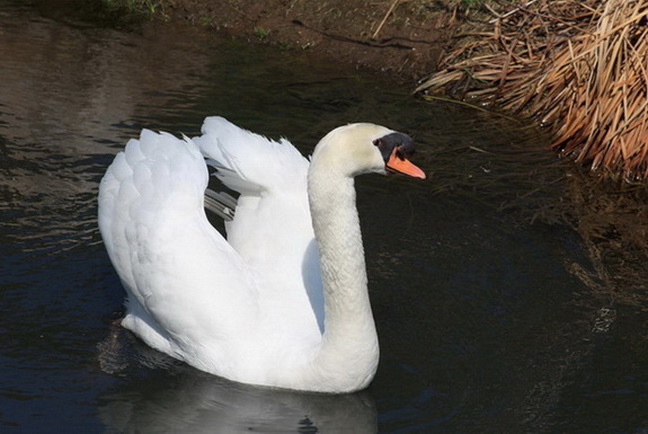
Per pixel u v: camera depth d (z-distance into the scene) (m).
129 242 7.54
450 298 8.28
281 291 7.44
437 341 7.71
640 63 10.91
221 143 7.91
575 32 11.94
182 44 13.60
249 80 12.49
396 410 6.89
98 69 12.55
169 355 7.58
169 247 7.35
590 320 8.05
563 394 7.13
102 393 6.98
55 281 8.21
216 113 11.43
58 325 7.70
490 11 13.09
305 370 6.98
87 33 13.77
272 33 13.92
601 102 10.99
